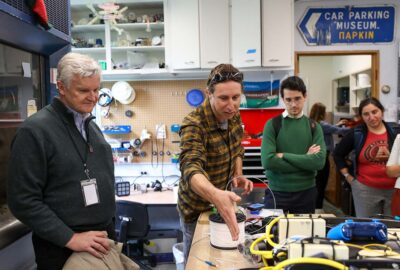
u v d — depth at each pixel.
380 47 3.94
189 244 1.65
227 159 1.63
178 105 3.74
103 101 3.68
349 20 3.91
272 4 3.29
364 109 2.59
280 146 2.31
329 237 1.03
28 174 1.29
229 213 1.07
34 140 1.31
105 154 1.60
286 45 3.32
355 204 2.74
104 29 3.60
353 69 5.75
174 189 3.26
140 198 3.08
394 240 1.03
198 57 3.34
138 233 2.75
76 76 1.36
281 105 3.71
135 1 3.47
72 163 1.41
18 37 1.84
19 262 1.83
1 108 1.93
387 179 2.55
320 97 7.32
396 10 3.88
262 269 0.88
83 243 1.36
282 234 1.05
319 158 2.18
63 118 1.43
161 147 3.75
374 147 2.58
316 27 3.94
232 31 3.33
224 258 1.12
